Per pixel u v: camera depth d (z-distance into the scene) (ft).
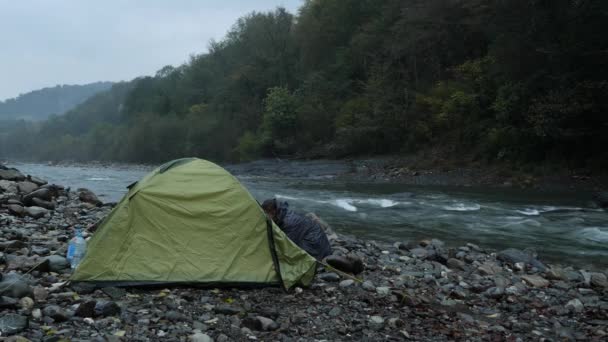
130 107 342.23
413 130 119.34
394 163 108.27
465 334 15.46
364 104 137.49
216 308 15.93
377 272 22.74
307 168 117.08
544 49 80.02
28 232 26.30
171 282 17.72
